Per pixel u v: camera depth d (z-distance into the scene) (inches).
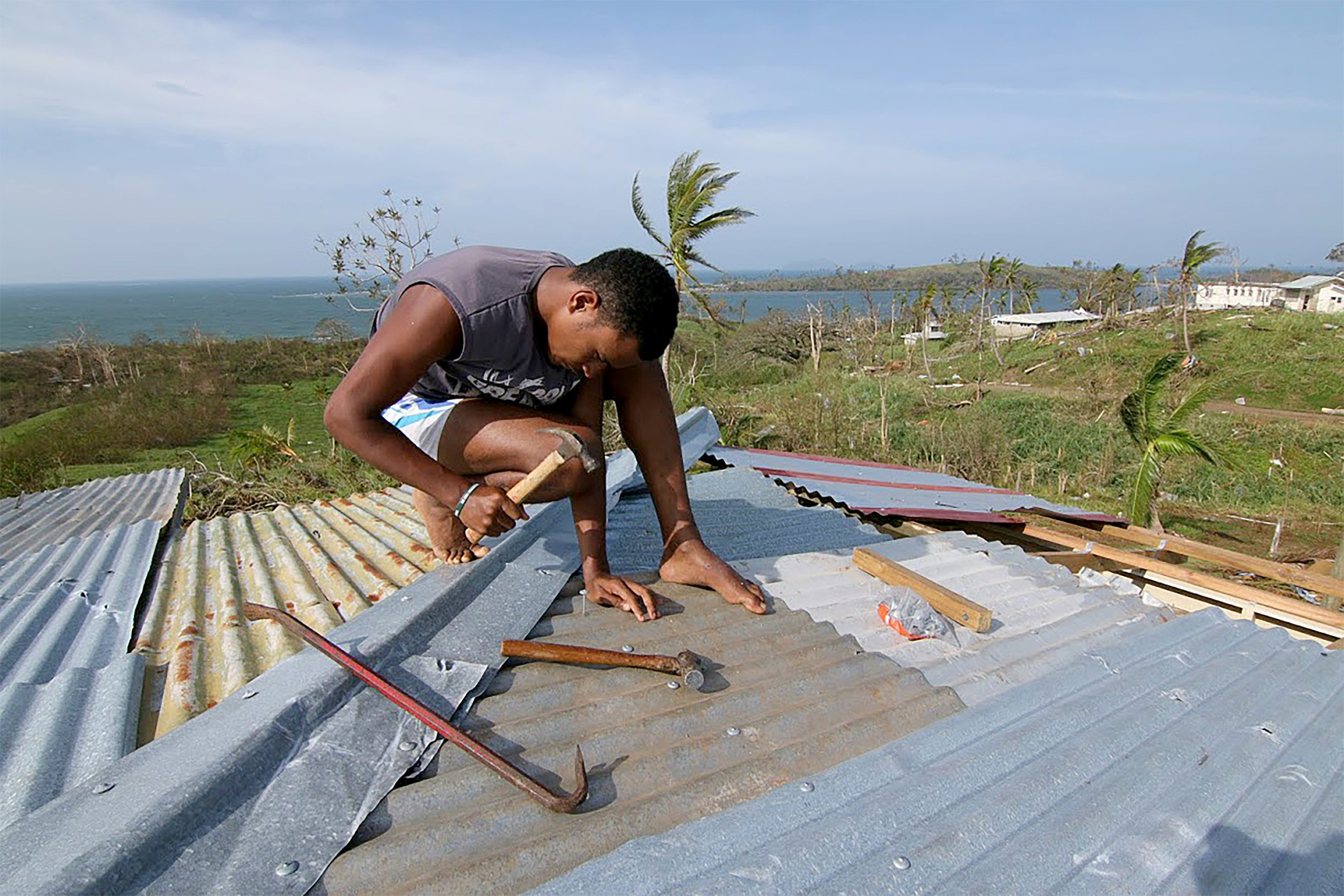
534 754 76.0
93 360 1535.4
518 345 89.4
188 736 73.0
